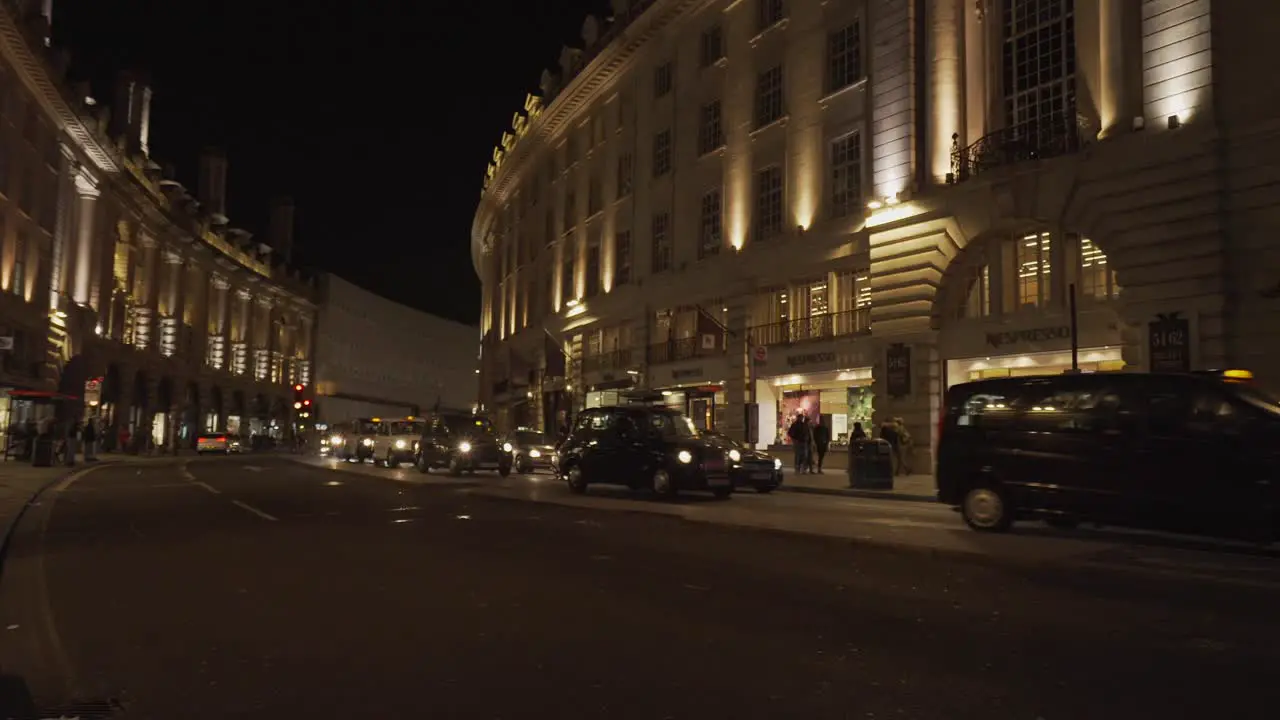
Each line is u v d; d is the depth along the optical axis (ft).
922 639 18.20
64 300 128.77
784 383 92.07
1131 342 58.70
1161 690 14.76
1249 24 54.60
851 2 84.58
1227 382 30.81
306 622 20.13
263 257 257.96
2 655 17.60
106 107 143.95
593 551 30.37
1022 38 69.56
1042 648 17.43
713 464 51.78
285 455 173.27
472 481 70.74
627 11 120.88
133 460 126.21
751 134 96.94
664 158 114.11
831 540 32.14
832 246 84.12
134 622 20.35
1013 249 69.62
